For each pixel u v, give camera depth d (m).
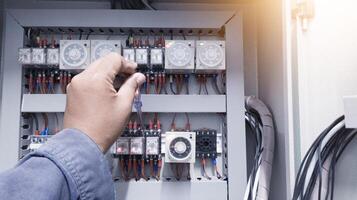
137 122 0.92
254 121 1.00
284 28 0.77
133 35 0.99
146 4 1.03
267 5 1.01
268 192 0.88
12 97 0.88
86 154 0.33
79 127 0.35
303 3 0.73
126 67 0.46
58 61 0.87
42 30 0.96
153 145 0.88
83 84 0.37
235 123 0.89
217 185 0.87
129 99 0.42
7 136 0.86
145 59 0.87
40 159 0.31
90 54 0.85
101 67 0.40
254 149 1.04
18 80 0.88
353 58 0.67
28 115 0.94
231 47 0.92
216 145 0.92
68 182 0.31
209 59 0.86
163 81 0.95
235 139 0.89
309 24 0.72
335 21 0.69
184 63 0.85
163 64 0.88
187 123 0.98
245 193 0.85
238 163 0.88
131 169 0.91
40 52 0.87
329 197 0.68
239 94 0.90
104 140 0.37
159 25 0.92
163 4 1.08
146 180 0.89
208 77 0.99
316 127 0.70
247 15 1.14
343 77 0.67
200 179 0.91
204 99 0.90
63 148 0.32
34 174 0.29
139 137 0.88
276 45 0.91
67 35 0.99
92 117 0.36
